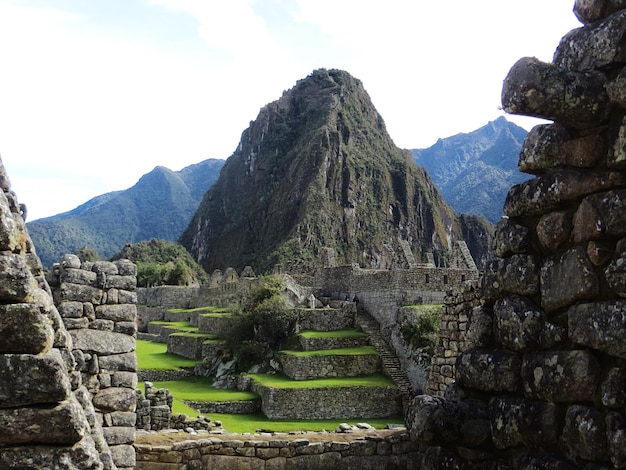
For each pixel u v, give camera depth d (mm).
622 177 6031
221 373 56531
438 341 14719
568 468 5898
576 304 6148
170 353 70562
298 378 49531
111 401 13031
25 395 6031
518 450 6484
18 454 5977
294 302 64938
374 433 15031
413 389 46531
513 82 6434
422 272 55062
